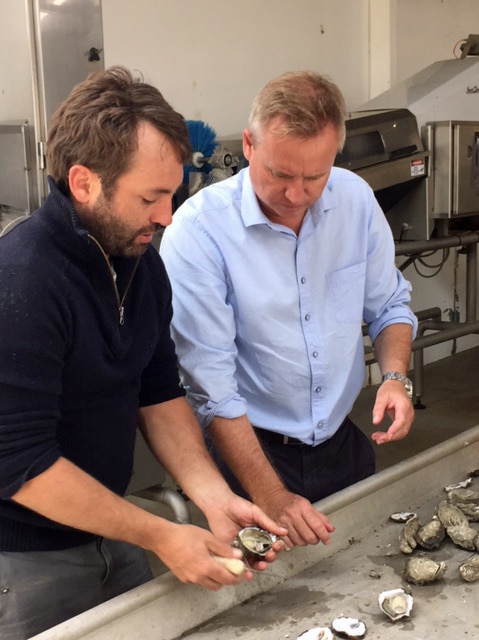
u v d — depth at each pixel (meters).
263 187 1.22
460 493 1.33
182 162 0.91
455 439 1.44
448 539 1.20
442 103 3.19
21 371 0.89
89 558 1.16
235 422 1.27
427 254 4.10
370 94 4.15
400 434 1.30
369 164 2.80
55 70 1.77
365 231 1.43
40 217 0.94
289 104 1.13
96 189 0.90
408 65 4.30
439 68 3.41
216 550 0.99
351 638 0.94
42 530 1.09
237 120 3.49
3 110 1.86
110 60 2.98
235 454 1.25
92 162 0.88
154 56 3.12
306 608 1.02
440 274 4.57
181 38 3.21
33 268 0.90
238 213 1.32
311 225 1.34
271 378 1.39
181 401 1.23
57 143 0.91
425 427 3.64
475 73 3.25
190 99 3.29
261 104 1.18
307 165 1.15
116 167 0.87
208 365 1.27
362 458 1.56
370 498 1.27
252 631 0.97
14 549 1.09
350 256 1.42
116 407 1.08
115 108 0.86
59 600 1.13
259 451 1.26
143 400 1.22
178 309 1.29
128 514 0.96
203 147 2.49
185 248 1.30
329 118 1.14
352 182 1.42
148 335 1.09
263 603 1.04
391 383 1.38
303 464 1.46
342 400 1.47
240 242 1.31
